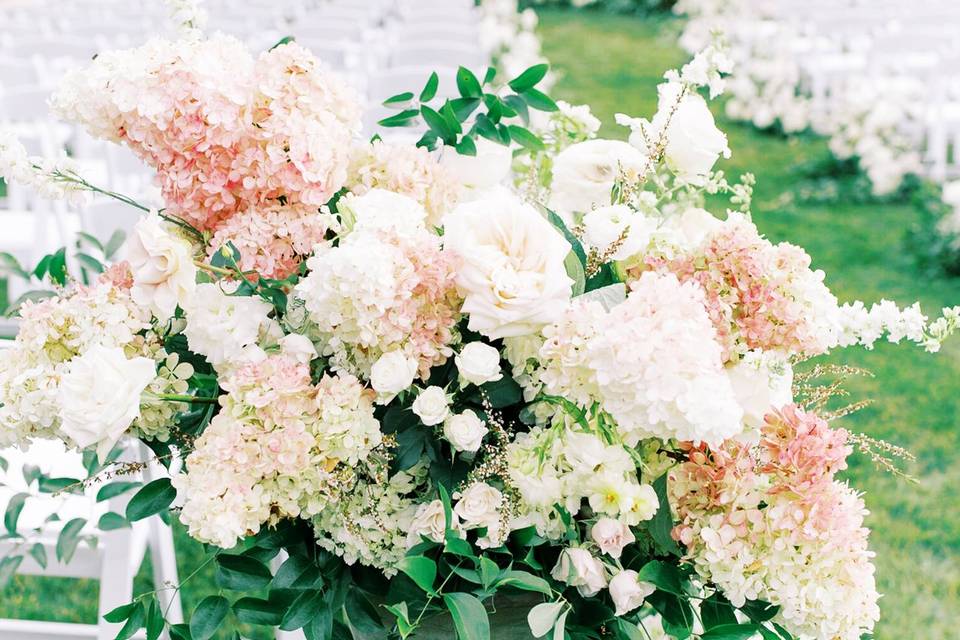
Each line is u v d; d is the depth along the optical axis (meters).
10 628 2.19
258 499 0.99
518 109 1.36
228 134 1.06
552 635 1.06
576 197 1.27
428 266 1.01
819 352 1.08
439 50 6.18
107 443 1.04
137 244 1.07
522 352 1.06
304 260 1.14
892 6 9.05
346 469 1.02
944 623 2.90
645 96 9.98
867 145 6.68
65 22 7.85
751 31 8.89
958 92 7.06
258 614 1.13
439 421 1.01
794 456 1.02
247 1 9.38
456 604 0.96
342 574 1.12
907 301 5.00
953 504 3.45
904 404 4.07
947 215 5.47
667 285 0.98
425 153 1.23
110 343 1.06
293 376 1.00
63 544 1.55
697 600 1.21
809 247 5.77
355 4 9.85
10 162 1.16
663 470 1.09
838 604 1.02
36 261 3.94
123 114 1.09
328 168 1.10
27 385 1.04
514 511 1.05
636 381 0.93
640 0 14.91
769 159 7.57
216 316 1.06
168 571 2.27
